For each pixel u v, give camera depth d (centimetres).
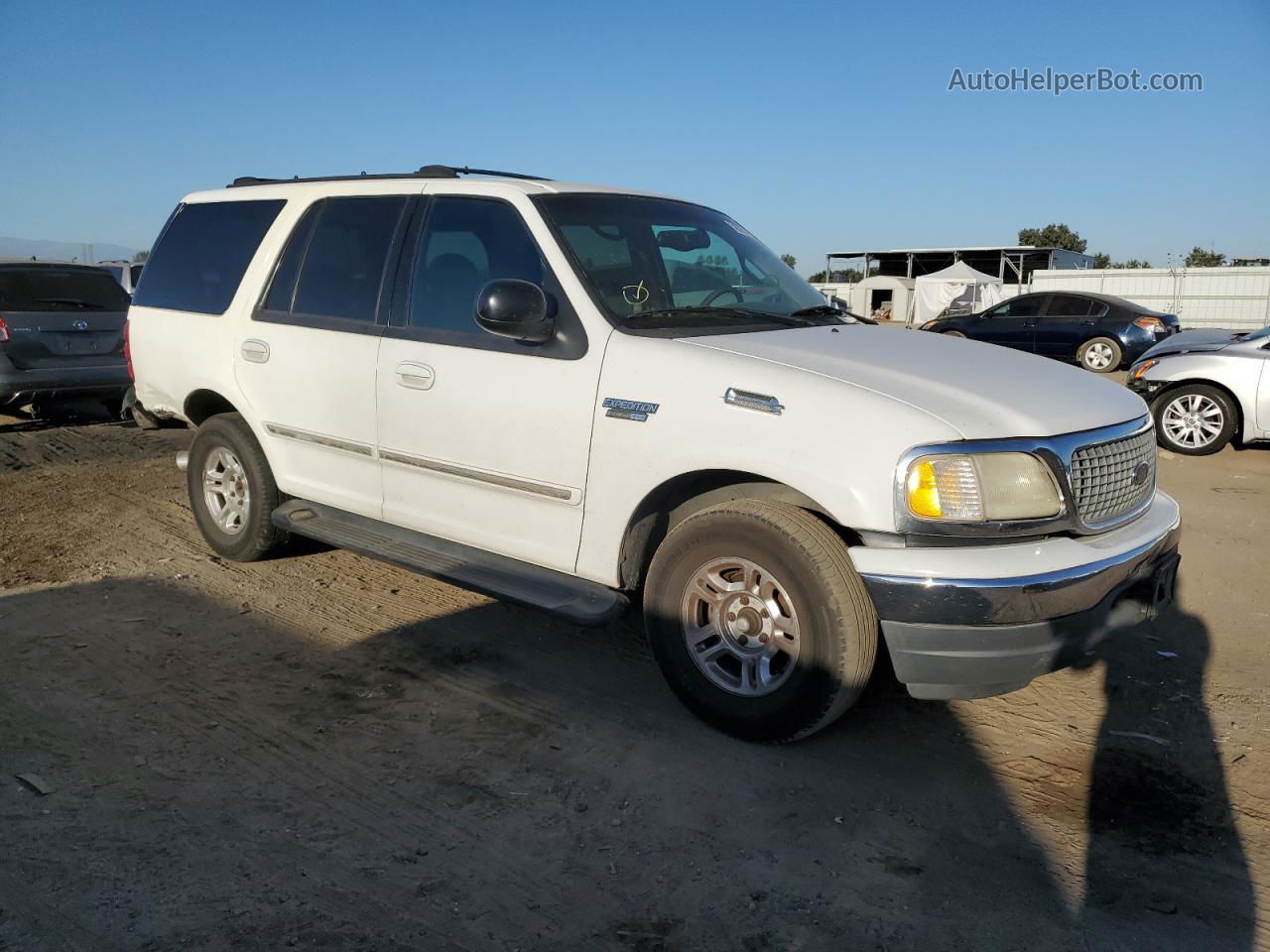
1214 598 530
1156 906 274
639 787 332
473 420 408
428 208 446
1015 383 356
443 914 265
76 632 455
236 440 527
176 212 577
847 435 319
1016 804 326
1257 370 924
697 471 350
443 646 448
